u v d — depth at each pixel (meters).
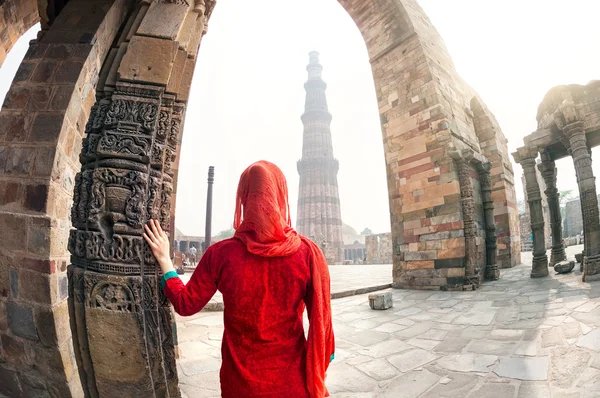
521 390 2.53
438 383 2.85
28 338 2.51
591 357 2.83
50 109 2.75
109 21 3.21
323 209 51.62
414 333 4.46
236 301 1.17
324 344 1.24
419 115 9.06
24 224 2.51
